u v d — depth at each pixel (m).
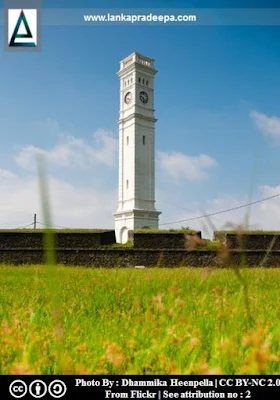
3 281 8.63
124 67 70.50
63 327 3.27
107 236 27.77
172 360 2.47
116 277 8.50
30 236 26.53
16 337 2.81
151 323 3.04
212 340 2.78
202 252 25.89
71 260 26.22
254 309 3.64
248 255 26.03
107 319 3.72
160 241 26.62
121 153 69.06
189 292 5.14
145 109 68.25
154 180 67.31
